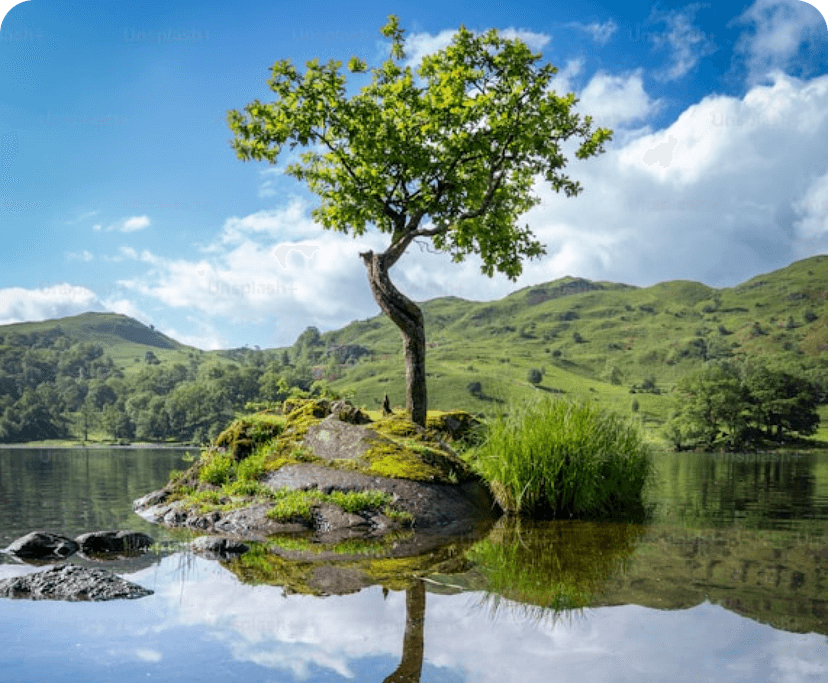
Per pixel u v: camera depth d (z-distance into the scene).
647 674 3.58
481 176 16.84
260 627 4.45
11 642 4.13
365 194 15.60
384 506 9.60
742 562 6.51
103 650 3.98
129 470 26.28
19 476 21.70
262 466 11.27
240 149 15.91
